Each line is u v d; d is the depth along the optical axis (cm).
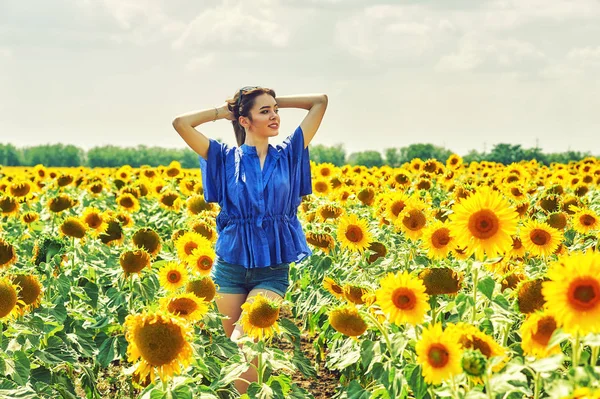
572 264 276
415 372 352
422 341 314
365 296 443
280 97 593
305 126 576
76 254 637
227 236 548
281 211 552
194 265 565
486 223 370
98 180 1498
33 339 443
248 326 443
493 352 313
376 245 628
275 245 545
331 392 674
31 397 401
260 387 424
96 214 688
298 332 506
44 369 469
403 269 557
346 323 405
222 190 557
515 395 324
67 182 1361
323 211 770
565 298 275
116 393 609
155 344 336
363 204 1017
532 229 534
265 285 545
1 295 411
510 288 433
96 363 564
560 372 335
